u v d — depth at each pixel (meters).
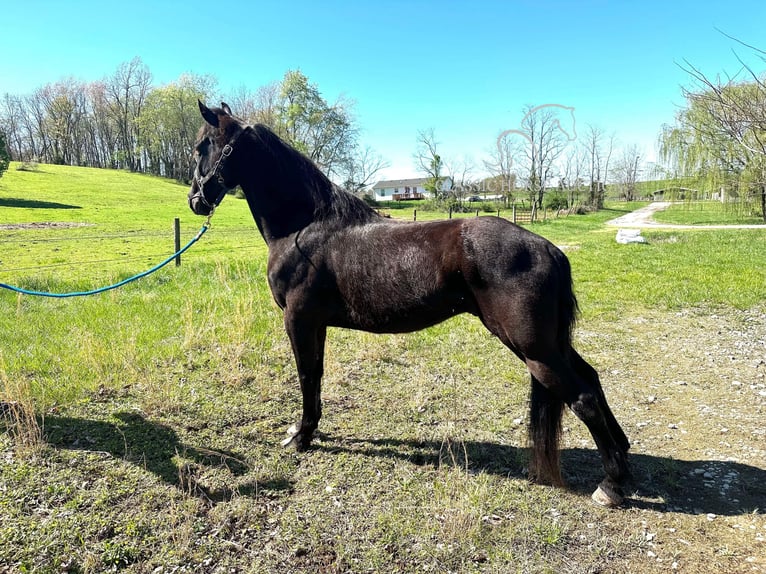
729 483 2.95
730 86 6.23
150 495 2.75
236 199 47.38
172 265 11.12
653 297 7.81
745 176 21.22
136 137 71.19
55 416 3.69
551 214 41.06
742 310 7.08
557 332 2.58
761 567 2.25
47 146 72.44
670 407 4.09
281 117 46.34
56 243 17.66
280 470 3.08
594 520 2.61
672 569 2.26
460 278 2.60
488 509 2.69
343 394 4.29
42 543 2.35
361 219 3.03
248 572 2.24
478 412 3.97
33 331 5.67
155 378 4.46
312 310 3.06
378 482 2.96
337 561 2.29
